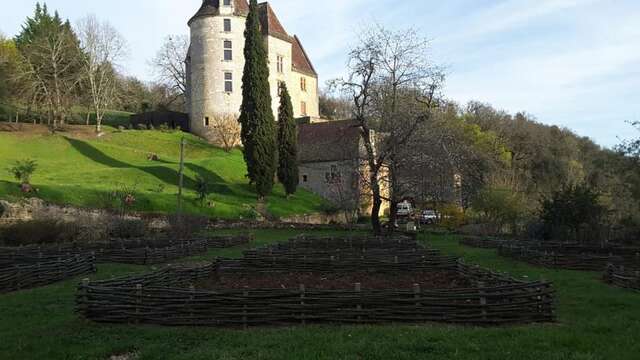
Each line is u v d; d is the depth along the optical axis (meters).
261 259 16.39
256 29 48.78
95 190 39.62
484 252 25.22
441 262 16.09
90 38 69.25
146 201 39.41
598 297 12.52
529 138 76.88
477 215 41.38
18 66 64.81
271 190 51.47
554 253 19.78
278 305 9.32
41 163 51.66
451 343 7.79
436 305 9.33
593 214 27.12
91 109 77.31
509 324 9.28
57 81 67.38
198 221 34.09
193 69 69.50
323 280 14.22
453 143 33.78
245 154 48.72
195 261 21.66
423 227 43.41
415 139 32.00
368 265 16.06
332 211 48.56
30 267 14.80
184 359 7.36
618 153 31.17
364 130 33.41
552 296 9.59
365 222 45.78
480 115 77.50
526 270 18.48
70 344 8.39
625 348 7.75
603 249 22.02
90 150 58.19
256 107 48.16
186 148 63.59
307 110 81.62
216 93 68.00
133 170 50.00
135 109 94.06
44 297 12.83
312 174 60.81
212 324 9.31
